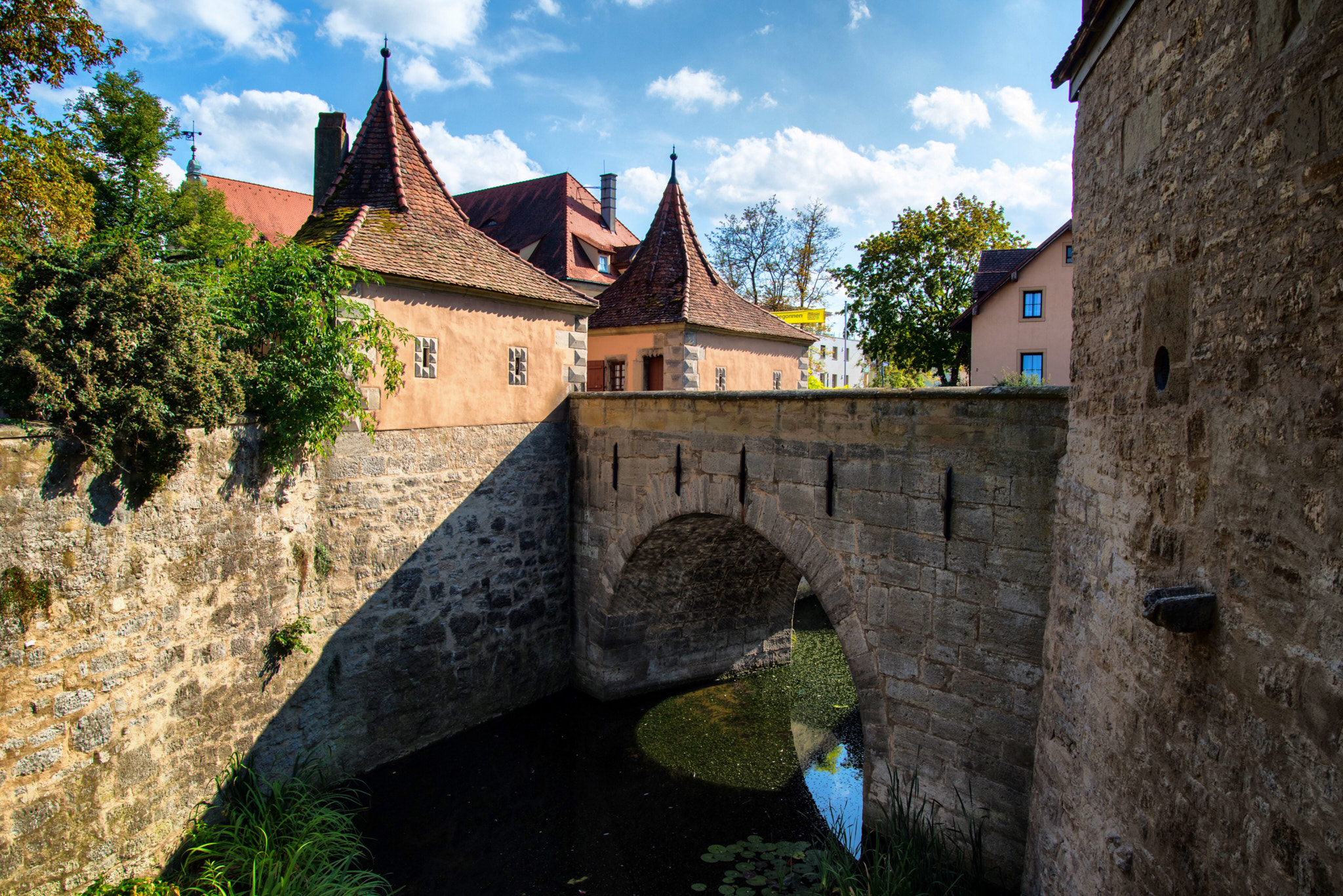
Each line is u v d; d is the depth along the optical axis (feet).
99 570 19.29
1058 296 78.18
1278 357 8.58
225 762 23.98
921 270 91.66
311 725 27.78
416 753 32.01
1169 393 11.62
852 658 25.94
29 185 33.58
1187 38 11.32
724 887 24.73
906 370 98.48
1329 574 7.56
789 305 116.47
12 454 17.29
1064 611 17.69
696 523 33.71
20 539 17.51
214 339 22.90
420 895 24.18
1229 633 9.53
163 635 21.39
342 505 28.73
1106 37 15.03
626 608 37.45
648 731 35.86
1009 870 22.57
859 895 21.66
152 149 50.39
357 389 27.14
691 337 47.75
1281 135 8.60
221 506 23.47
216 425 22.29
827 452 26.22
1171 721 11.18
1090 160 16.30
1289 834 8.15
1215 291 10.19
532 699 37.01
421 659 31.89
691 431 31.22
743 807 29.78
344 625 28.96
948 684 23.65
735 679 43.01
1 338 17.66
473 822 28.14
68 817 18.66
